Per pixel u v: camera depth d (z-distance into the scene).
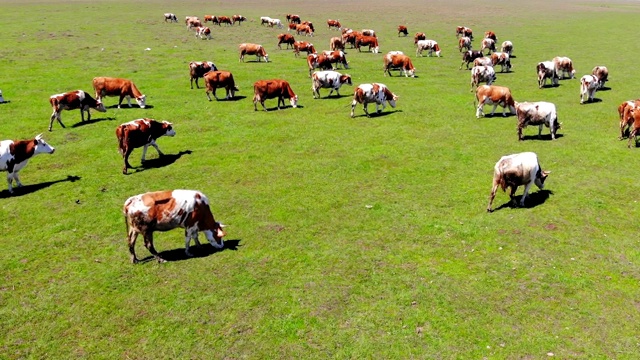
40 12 71.19
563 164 18.75
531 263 12.36
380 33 58.78
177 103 28.14
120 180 17.80
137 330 10.12
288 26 62.66
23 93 29.52
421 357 9.38
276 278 11.82
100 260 12.57
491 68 30.69
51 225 14.45
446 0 116.62
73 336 9.98
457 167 18.69
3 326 10.22
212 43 50.38
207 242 13.48
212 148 21.11
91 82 32.53
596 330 10.06
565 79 34.06
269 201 16.00
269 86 26.30
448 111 26.38
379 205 15.62
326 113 26.31
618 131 22.62
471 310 10.66
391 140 21.81
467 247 13.12
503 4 102.44
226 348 9.63
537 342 9.73
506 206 15.47
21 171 18.61
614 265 12.25
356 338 9.87
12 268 12.25
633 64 38.34
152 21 65.19
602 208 15.21
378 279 11.74
